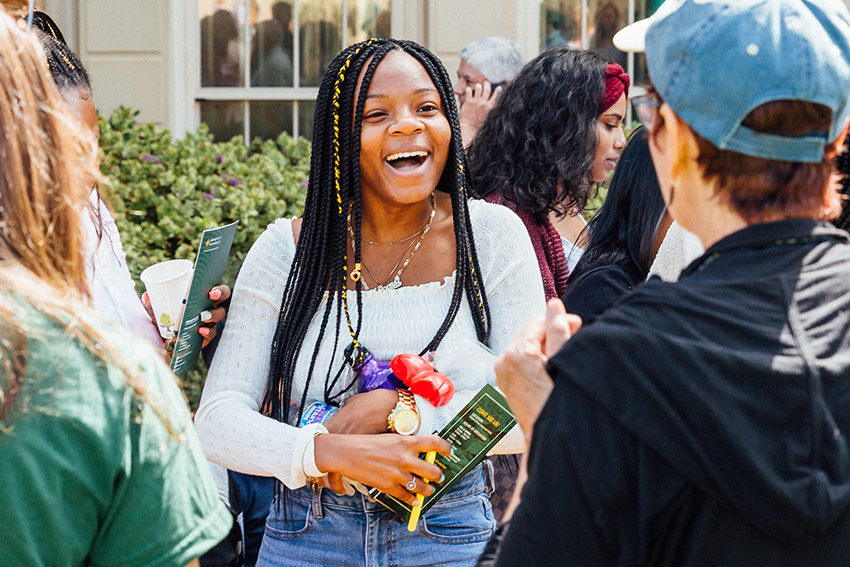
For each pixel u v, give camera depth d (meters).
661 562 1.09
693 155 1.18
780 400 1.05
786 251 1.16
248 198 4.68
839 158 1.78
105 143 5.11
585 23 6.43
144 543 1.11
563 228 3.18
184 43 6.35
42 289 1.09
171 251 4.69
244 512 2.47
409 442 1.89
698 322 1.10
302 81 6.50
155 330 2.26
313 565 2.00
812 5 1.13
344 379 2.04
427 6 6.36
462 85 4.52
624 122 6.39
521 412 1.31
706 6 1.14
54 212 1.17
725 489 1.03
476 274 2.13
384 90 2.04
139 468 1.11
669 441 1.05
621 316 1.13
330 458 1.89
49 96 1.17
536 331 1.35
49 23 2.35
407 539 1.98
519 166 2.85
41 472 1.04
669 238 2.16
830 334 1.10
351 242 2.15
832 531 1.06
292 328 2.09
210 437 2.01
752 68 1.09
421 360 1.97
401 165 2.08
